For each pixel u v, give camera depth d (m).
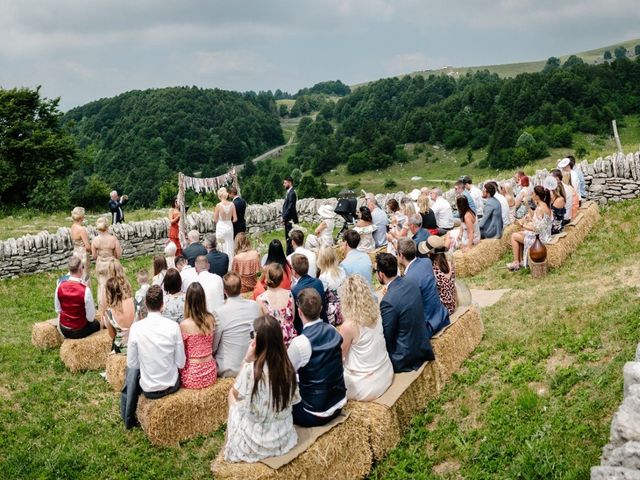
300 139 161.25
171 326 6.24
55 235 15.52
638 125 91.88
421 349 6.29
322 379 5.20
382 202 18.91
